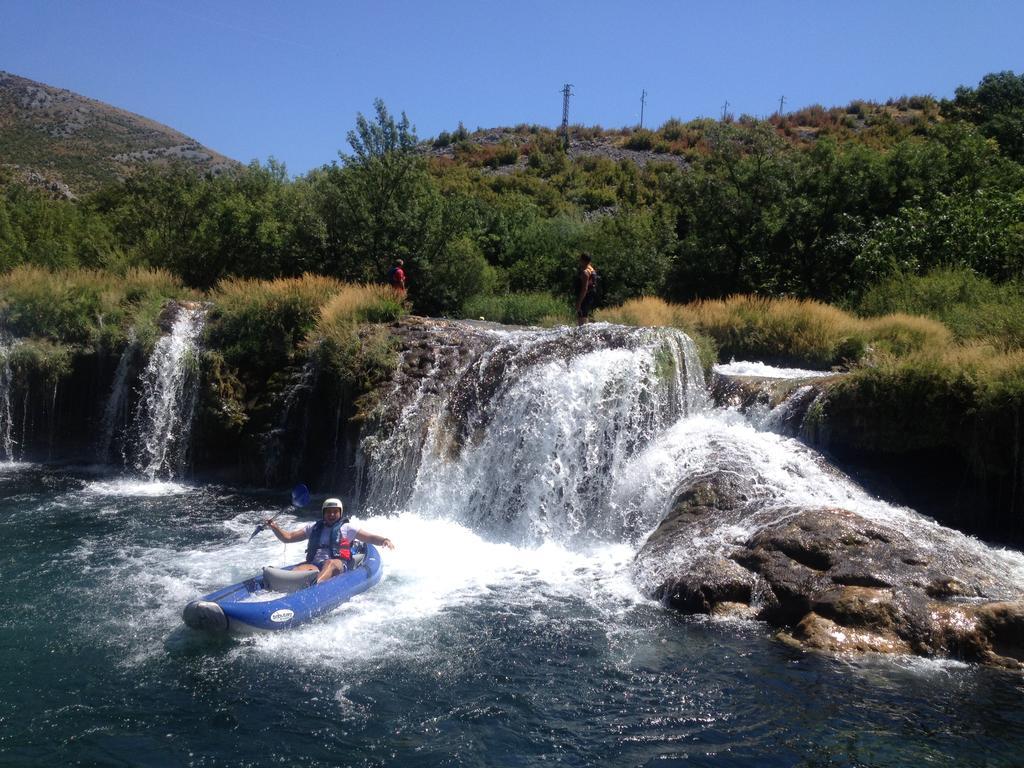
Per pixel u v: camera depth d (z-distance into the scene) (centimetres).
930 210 2248
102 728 657
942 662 734
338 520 945
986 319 1512
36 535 1161
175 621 860
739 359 1634
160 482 1542
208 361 1597
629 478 1159
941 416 1102
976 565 841
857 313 1942
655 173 5256
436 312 2542
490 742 636
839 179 2502
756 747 616
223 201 2577
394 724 664
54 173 7581
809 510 922
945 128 2673
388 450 1372
